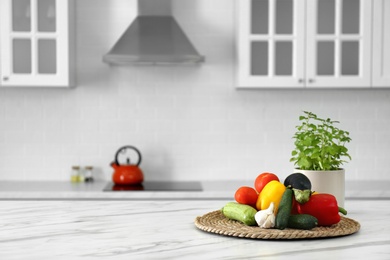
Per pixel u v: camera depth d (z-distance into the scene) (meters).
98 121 4.83
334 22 4.50
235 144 4.87
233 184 4.64
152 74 4.84
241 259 1.52
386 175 4.92
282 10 4.48
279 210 1.81
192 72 4.85
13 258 1.54
